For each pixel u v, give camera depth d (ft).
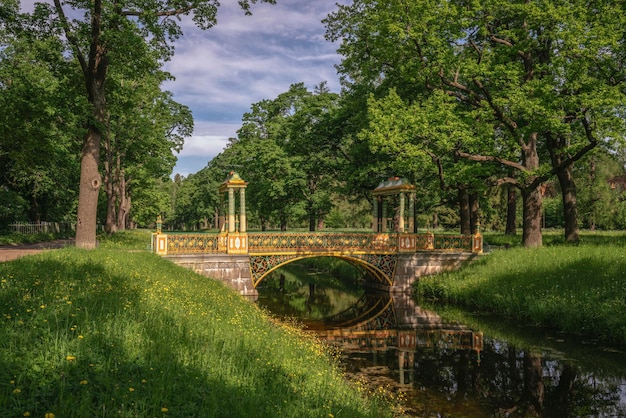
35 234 93.45
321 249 70.18
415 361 38.47
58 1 54.13
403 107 68.69
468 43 75.97
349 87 94.07
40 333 18.02
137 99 99.30
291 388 19.49
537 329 48.88
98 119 58.80
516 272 62.75
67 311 20.85
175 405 14.78
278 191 104.53
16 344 16.65
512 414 27.63
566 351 40.52
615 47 58.23
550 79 61.77
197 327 24.61
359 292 77.61
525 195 75.66
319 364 27.22
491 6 65.16
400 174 84.89
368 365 37.24
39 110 59.62
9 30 53.31
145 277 37.52
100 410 13.30
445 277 71.82
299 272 108.27
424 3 65.00
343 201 195.62
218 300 38.32
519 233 123.95
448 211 133.28
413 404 29.04
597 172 107.76
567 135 66.28
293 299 71.05
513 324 51.49
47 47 58.85
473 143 65.72
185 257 61.46
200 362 19.01
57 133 82.94
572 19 59.47
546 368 36.29
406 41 69.46
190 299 33.55
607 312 44.83
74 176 116.67
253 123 129.49
